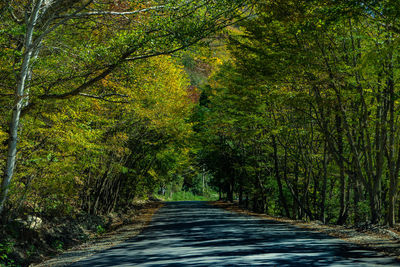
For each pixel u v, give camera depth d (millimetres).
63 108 13727
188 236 14719
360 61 14125
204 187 86312
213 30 12891
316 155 24016
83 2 14078
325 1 13711
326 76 17156
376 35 15609
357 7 12328
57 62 12391
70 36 14414
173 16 12641
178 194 80062
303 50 17328
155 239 14320
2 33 11406
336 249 10664
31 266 10984
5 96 12727
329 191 32906
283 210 41750
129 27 13617
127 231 18672
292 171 31672
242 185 38625
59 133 13359
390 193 16594
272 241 12602
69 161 14477
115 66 12945
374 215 17625
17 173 13164
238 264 8438
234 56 21219
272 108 24109
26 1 13328
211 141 36688
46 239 15414
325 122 20562
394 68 14508
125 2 14219
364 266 8055
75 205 23297
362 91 16688
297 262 8594
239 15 13195
